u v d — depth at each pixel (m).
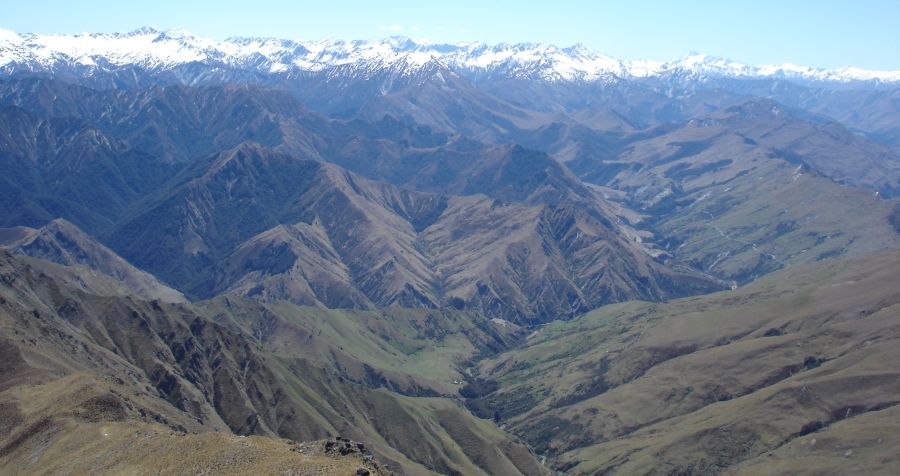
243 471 174.75
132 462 194.25
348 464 174.75
